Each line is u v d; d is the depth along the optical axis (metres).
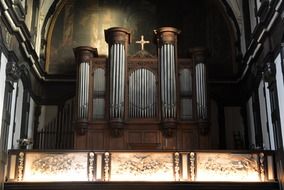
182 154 15.73
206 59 18.66
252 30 19.17
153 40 20.33
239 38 20.95
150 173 15.48
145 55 18.45
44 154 15.57
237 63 21.00
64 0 21.77
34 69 19.00
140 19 21.69
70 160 15.55
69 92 20.52
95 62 18.50
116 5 21.80
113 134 17.38
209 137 17.58
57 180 15.29
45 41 21.00
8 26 15.27
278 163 15.19
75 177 15.37
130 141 17.41
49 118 20.12
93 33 21.50
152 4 21.81
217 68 21.09
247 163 15.69
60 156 15.58
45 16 20.92
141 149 16.73
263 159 15.67
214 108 20.56
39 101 20.05
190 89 18.22
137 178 15.42
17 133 16.94
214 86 20.80
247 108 19.88
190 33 21.59
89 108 17.81
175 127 17.39
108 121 17.52
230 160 15.70
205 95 17.98
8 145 15.55
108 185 15.09
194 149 16.70
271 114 15.94
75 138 17.47
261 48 17.12
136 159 15.64
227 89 20.78
